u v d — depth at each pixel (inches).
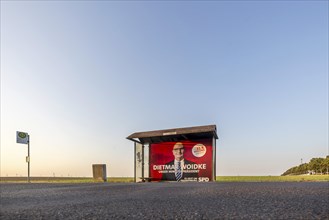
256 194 217.5
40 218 124.3
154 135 740.7
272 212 130.2
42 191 305.7
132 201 186.5
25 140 851.4
